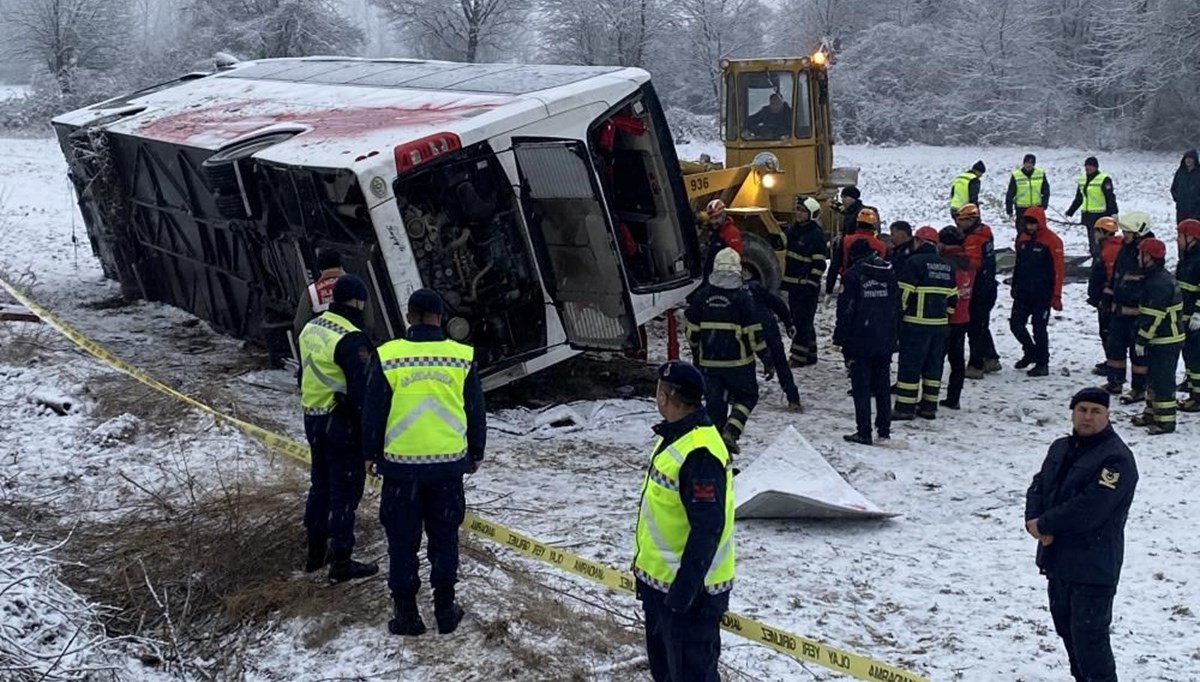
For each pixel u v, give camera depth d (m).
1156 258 9.72
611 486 8.45
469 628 5.90
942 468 9.04
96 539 7.03
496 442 9.57
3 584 5.70
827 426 10.23
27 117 47.44
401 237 9.01
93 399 9.85
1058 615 5.44
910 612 6.43
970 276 10.66
